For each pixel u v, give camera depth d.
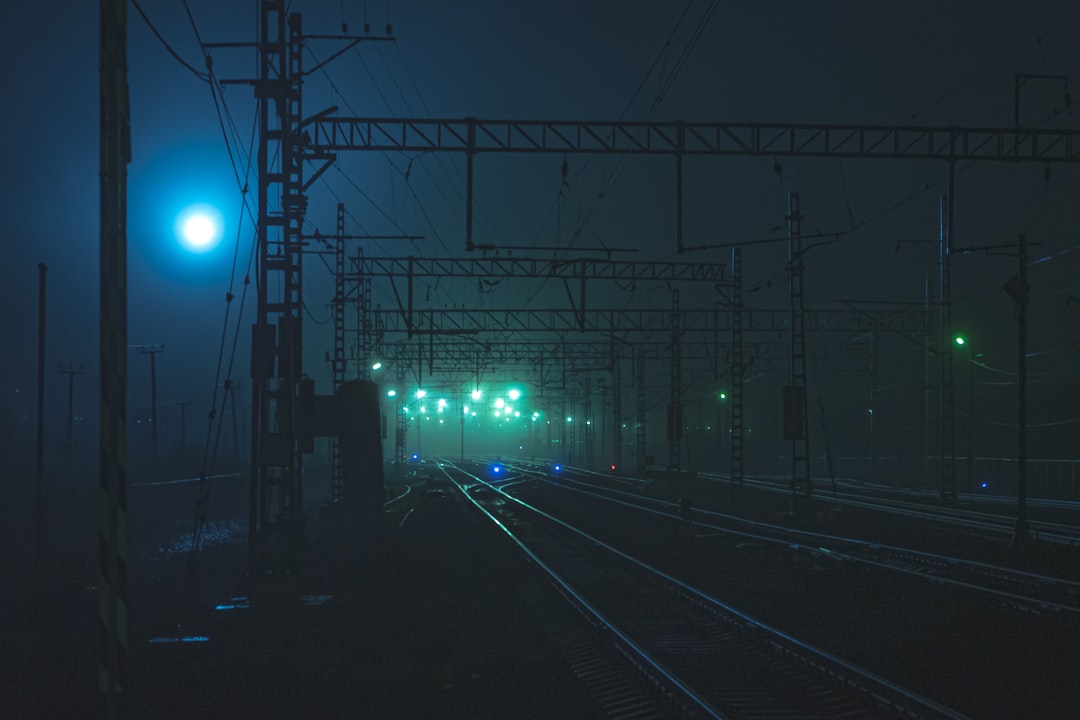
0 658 12.33
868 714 9.88
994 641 13.82
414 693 11.23
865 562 23.03
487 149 24.75
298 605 17.69
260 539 21.89
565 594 18.62
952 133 25.62
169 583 19.89
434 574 22.50
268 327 22.23
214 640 14.28
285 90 22.17
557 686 11.51
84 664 12.08
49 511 29.58
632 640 14.00
